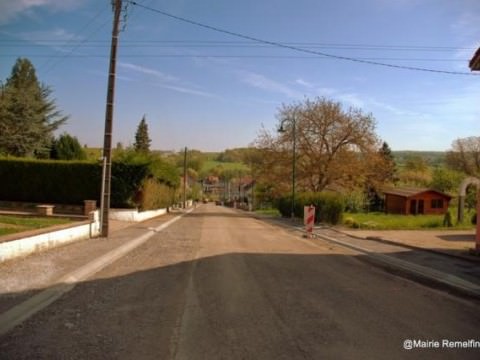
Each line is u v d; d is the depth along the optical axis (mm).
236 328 6598
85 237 17500
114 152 30375
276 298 8508
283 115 47594
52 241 13984
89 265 11516
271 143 49812
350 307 7938
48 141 49000
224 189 150000
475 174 75500
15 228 14461
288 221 39031
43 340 5980
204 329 6539
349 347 5844
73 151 49625
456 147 78625
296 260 13820
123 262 12750
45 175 29297
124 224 26344
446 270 12078
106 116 18500
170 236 21062
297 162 47250
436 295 9195
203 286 9508
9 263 11023
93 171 29094
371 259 14734
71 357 5395
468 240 20641
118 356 5453
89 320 6930
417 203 56031
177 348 5746
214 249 16062
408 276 11539
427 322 7098
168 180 45188
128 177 29453
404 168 97625
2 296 8078
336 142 46500
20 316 7066
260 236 22469
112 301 8141
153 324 6770
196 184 134125
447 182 71438
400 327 6777
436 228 28781
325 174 46188
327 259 14344
